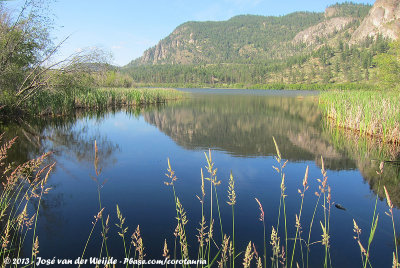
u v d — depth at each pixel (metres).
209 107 30.33
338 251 4.28
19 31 14.96
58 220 5.15
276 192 6.70
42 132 13.65
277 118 21.25
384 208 5.88
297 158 9.88
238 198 6.31
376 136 13.88
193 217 5.38
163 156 9.81
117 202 5.99
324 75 155.75
